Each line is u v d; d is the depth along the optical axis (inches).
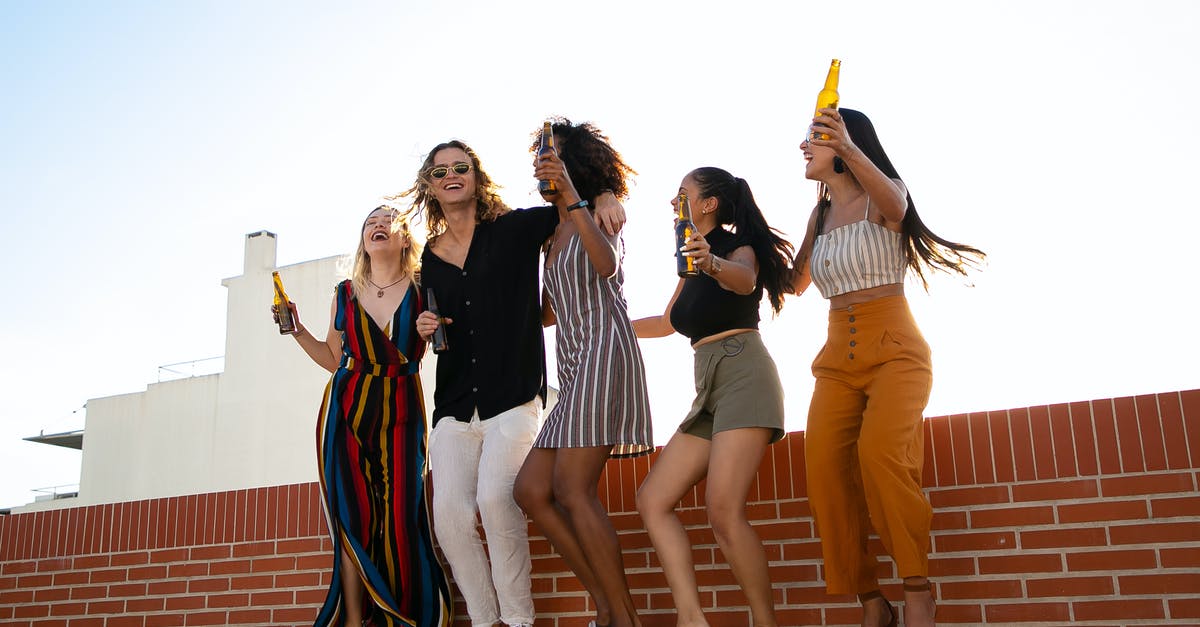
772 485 175.2
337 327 185.9
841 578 150.0
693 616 151.2
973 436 164.9
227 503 223.3
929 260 151.9
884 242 149.8
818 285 155.6
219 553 221.3
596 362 158.4
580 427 154.8
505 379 168.9
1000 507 160.9
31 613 239.8
